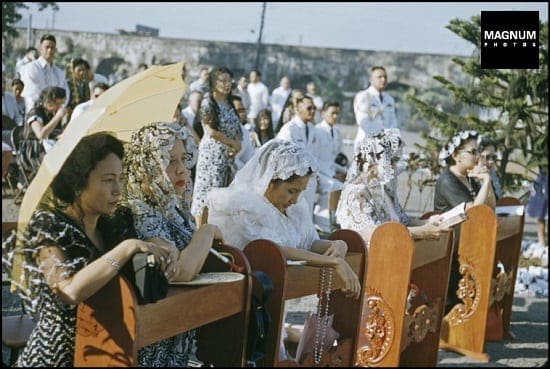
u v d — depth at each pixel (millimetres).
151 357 3385
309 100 9430
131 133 3791
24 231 3016
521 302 7320
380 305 4441
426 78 29078
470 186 6203
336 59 29266
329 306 4195
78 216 3115
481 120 10281
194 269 3109
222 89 7520
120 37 22031
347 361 4148
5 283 3521
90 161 3045
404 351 5199
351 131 27844
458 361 5496
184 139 3570
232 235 3971
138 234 3398
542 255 9078
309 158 4070
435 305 5117
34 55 10266
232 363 3379
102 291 2838
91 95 9086
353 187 4922
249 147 8344
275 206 4098
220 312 3201
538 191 9555
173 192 3535
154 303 2873
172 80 3930
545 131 10242
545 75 9867
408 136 25891
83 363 2893
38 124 8586
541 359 5637
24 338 3438
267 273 3520
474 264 5637
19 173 9047
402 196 12711
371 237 4449
